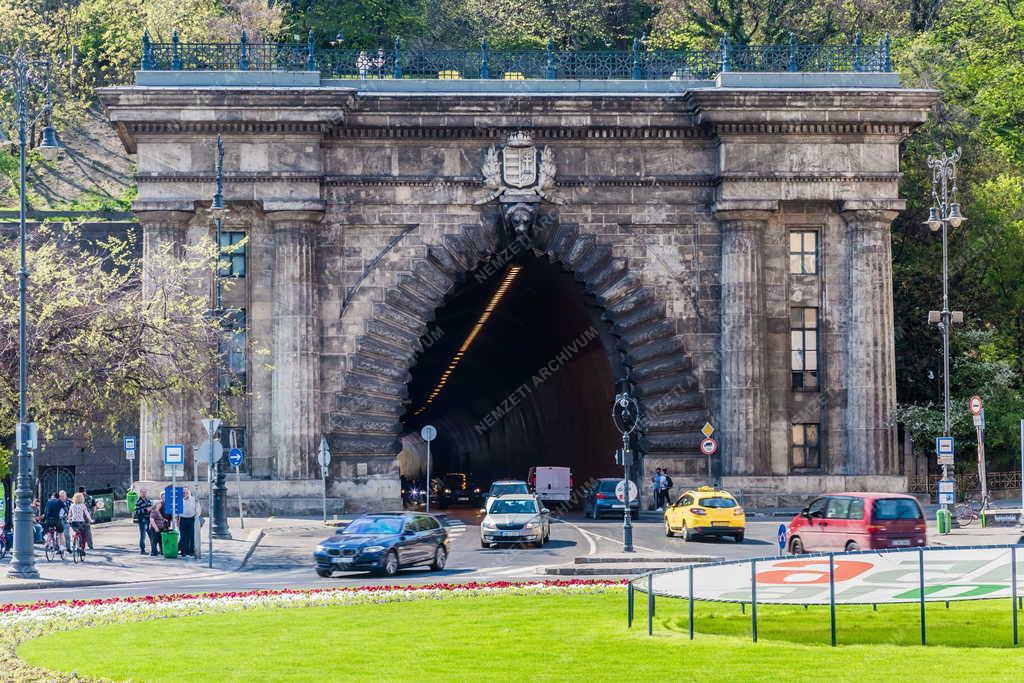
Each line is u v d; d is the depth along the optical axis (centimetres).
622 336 15688
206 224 15200
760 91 15212
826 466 15675
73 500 11012
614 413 16275
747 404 15362
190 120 14988
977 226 19812
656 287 15688
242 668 5547
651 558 10475
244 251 15338
